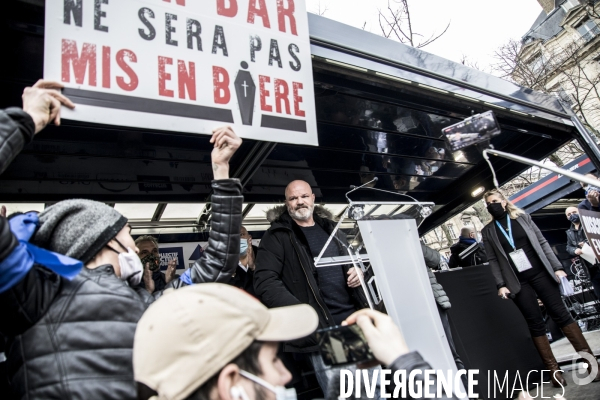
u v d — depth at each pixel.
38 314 1.05
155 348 0.71
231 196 1.60
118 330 1.09
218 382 0.68
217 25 1.89
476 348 3.21
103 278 1.18
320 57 2.33
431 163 4.17
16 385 1.03
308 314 0.86
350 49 2.48
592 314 6.68
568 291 5.41
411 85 2.81
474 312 3.41
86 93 1.45
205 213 4.01
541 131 3.93
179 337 0.70
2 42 1.68
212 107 1.75
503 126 3.68
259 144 2.88
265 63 1.99
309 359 2.10
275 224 2.42
